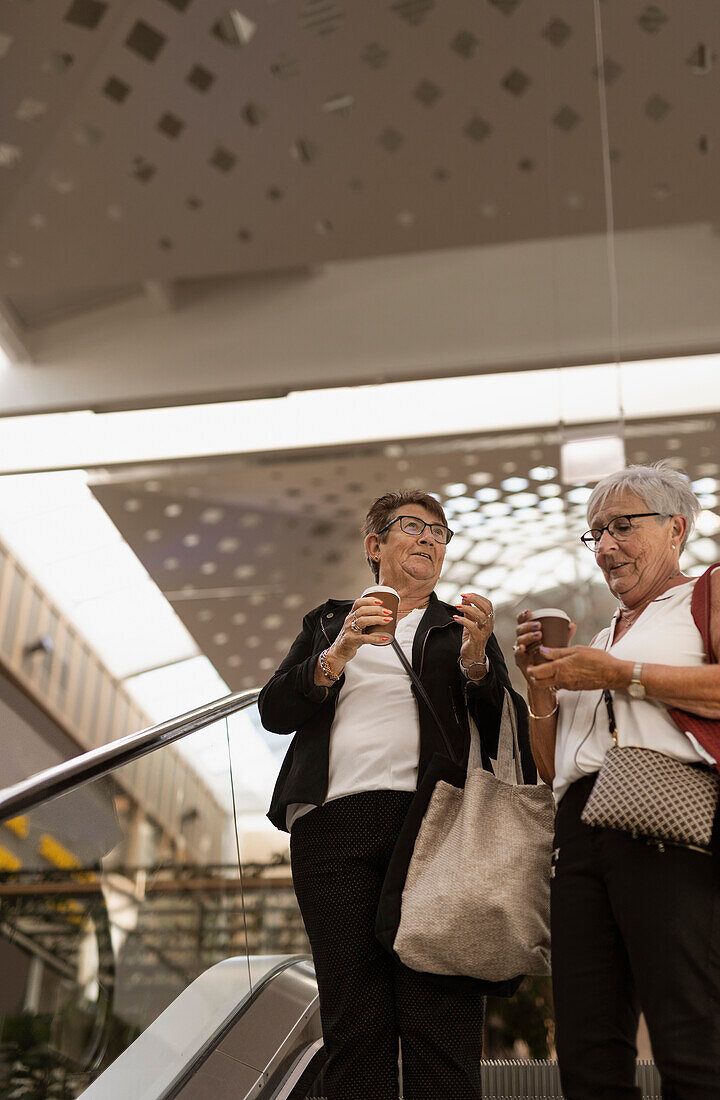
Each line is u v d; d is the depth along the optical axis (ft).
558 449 26.18
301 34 20.79
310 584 27.43
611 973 6.27
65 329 27.09
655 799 5.99
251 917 12.66
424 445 26.61
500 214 23.29
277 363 26.04
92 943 7.29
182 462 27.35
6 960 6.30
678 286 24.93
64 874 7.04
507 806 7.06
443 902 6.66
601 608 17.76
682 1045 5.72
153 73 21.09
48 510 27.45
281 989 10.03
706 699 6.15
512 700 7.66
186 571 27.45
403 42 20.92
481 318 25.48
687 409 25.07
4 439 27.50
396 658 7.70
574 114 22.15
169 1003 8.27
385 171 22.49
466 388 26.66
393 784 7.25
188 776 9.54
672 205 23.03
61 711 26.30
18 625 26.20
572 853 6.47
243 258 23.91
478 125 22.33
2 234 23.26
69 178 22.40
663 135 22.03
